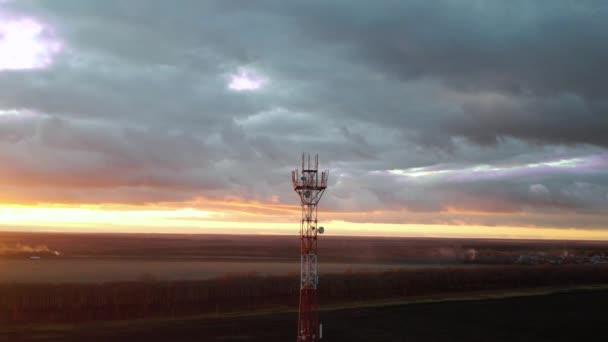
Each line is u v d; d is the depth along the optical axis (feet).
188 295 425.69
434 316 371.35
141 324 335.47
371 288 490.49
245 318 358.43
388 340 297.94
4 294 399.24
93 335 302.45
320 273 587.27
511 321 358.43
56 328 321.11
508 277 580.71
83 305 382.63
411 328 330.34
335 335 306.55
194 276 594.65
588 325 350.23
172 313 371.76
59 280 533.96
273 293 449.06
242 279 504.43
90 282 497.46
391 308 402.93
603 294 495.82
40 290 417.08
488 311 395.14
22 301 383.45
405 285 510.58
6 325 326.85
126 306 388.57
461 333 319.47
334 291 469.98
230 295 435.53
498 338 309.83
